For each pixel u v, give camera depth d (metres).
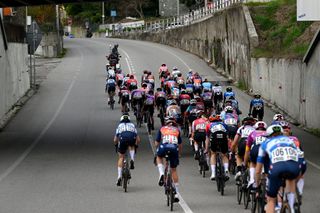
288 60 54.16
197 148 31.52
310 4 42.84
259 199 19.80
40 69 97.06
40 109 61.03
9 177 31.12
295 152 16.08
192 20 125.88
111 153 39.50
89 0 50.00
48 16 134.75
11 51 59.88
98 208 23.00
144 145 42.22
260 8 77.94
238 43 78.25
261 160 17.06
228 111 31.16
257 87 67.56
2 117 53.31
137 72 91.50
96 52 127.94
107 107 61.75
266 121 51.28
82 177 30.81
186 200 24.62
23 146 42.62
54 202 24.33
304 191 26.36
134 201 24.39
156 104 47.47
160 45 143.75
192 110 39.03
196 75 57.44
